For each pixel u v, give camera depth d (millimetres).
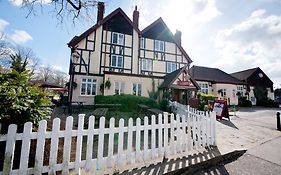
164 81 18219
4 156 2457
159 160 3727
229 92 25875
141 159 3672
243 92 27828
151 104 14398
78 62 17297
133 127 3621
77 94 16672
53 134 2830
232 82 26516
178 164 3527
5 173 2441
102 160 3236
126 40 19656
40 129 2723
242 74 31922
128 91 16609
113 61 18734
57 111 12602
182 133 4402
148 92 17500
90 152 3137
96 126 7570
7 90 2754
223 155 4184
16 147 2826
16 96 2758
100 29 18625
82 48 17688
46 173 2977
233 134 6801
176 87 16547
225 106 11320
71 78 17047
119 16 19703
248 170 3637
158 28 21734
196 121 4738
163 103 14312
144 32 20750
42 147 2721
